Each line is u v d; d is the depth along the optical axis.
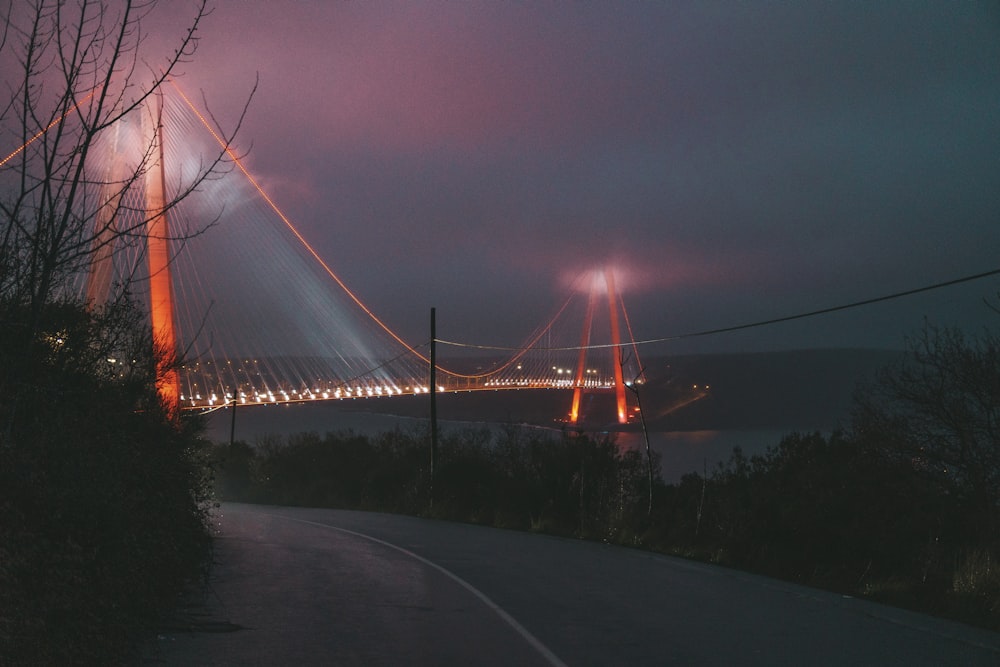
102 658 6.79
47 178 5.70
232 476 46.25
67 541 6.39
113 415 8.14
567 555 16.97
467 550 17.83
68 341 7.34
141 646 7.86
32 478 6.41
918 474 14.62
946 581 12.24
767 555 15.47
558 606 10.87
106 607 6.98
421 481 32.44
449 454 34.50
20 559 5.80
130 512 7.75
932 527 13.88
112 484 7.43
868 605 11.00
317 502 39.41
